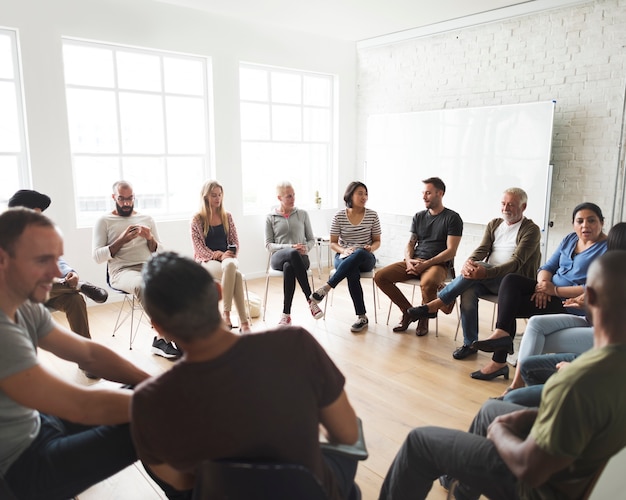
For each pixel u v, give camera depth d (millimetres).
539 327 2457
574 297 2787
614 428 1072
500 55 4871
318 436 1088
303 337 1088
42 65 4066
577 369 1069
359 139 6395
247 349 1016
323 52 5926
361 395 2781
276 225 4320
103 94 4535
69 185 4320
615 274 1082
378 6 4703
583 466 1144
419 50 5562
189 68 5023
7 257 1227
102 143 4594
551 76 4539
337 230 4199
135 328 3879
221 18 5020
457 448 1359
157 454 1046
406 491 1480
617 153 4199
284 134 5930
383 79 5992
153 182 4961
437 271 3674
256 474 944
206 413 979
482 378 2986
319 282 5469
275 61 5508
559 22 4430
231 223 4105
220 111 5156
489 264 3309
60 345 1496
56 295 2996
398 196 5887
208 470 987
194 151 5176
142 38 4551
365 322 3902
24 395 1215
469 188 5172
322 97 6219
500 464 1280
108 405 1313
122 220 3682
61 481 1316
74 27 4184
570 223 4582
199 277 1009
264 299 4516
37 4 3982
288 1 4559
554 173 4633
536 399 1771
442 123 5324
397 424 2475
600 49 4211
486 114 4930
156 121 4879
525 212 4746
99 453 1345
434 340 3666
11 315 1282
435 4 4633
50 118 4160
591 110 4316
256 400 989
